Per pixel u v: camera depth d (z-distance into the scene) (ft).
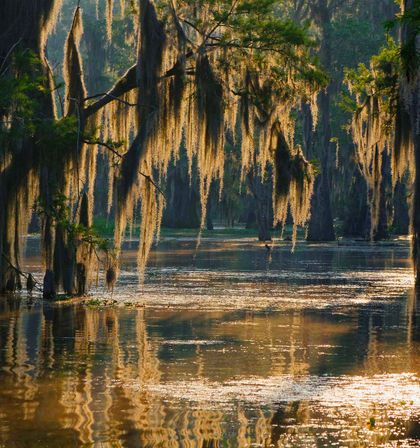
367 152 216.74
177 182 553.64
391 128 205.98
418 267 187.01
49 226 151.53
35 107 146.00
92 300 147.13
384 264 258.37
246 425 64.13
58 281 152.46
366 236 430.20
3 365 86.94
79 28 158.51
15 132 141.79
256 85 173.88
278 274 215.31
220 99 165.58
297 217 176.14
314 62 174.91
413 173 196.54
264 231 440.86
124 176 155.22
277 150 176.04
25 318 124.67
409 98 180.65
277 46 170.09
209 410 68.59
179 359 91.20
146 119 158.10
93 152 157.99
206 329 114.73
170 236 478.59
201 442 59.67
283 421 65.16
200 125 164.45
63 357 91.86
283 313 133.39
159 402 71.00
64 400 71.36
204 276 206.69
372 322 123.34
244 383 78.79
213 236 483.51
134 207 171.01
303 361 90.84
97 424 64.03
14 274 159.94
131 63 519.19
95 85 518.78
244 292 167.53
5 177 150.10
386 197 471.21
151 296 157.58
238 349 98.37
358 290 174.29
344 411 68.49
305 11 488.02
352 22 468.75
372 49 467.93
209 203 549.13
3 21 152.97
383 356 94.22
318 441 60.03
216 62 170.81
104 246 153.69
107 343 101.96
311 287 180.04
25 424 63.82
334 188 495.41
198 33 171.32
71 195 165.68
